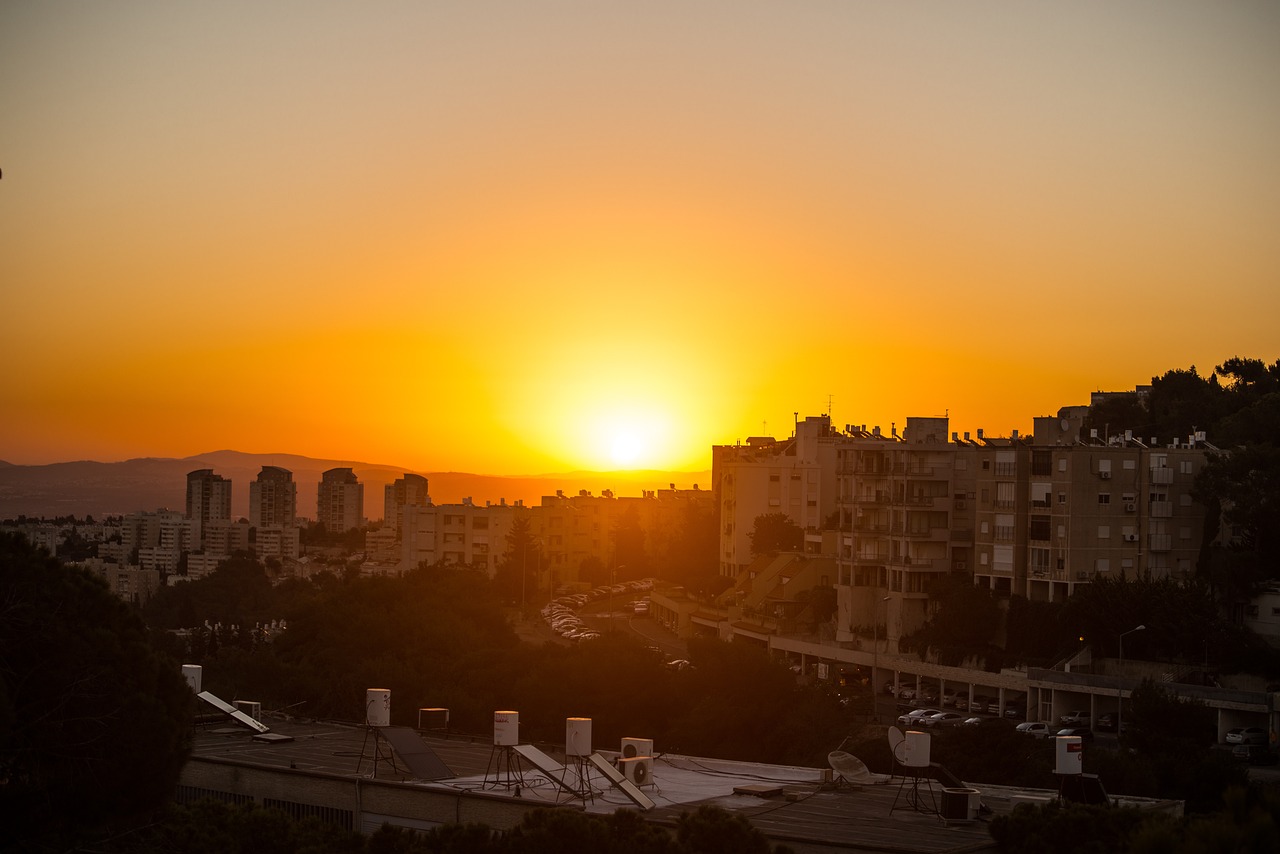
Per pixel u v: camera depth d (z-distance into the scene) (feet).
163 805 169.99
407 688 354.54
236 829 176.45
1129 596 374.43
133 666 164.76
